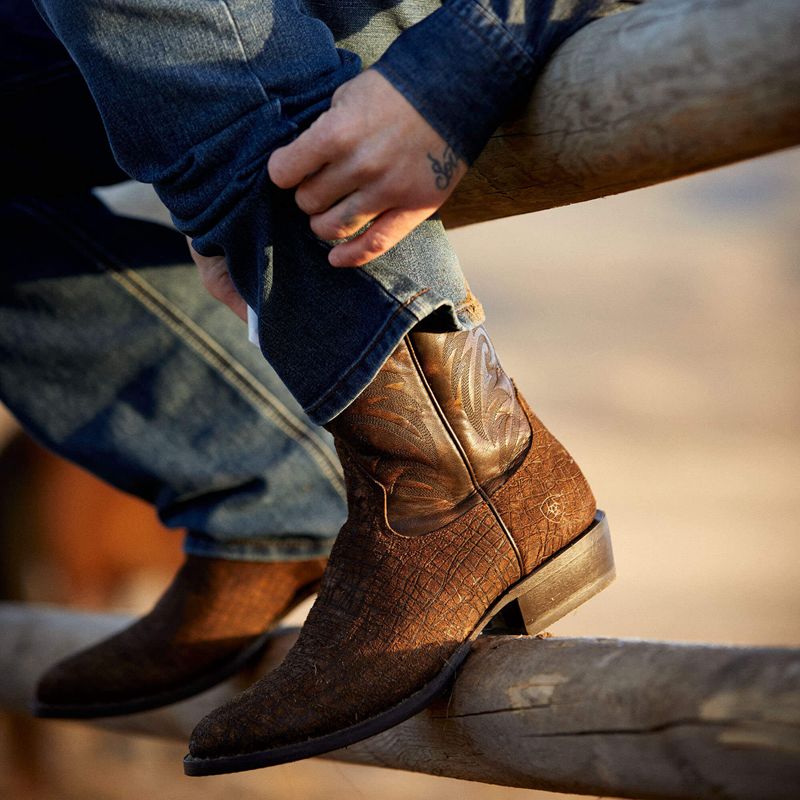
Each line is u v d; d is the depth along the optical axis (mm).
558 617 2820
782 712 2053
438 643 2613
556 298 41031
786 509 17703
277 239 2430
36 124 3475
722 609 12719
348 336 2457
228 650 3447
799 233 51344
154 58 2412
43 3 2596
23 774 7609
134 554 8055
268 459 3518
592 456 21578
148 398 3641
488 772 2701
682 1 2213
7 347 3721
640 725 2271
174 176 2457
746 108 2098
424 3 2771
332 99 2316
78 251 3650
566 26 2381
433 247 2492
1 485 7625
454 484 2721
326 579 2732
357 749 3072
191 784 7531
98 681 3455
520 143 2486
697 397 27078
